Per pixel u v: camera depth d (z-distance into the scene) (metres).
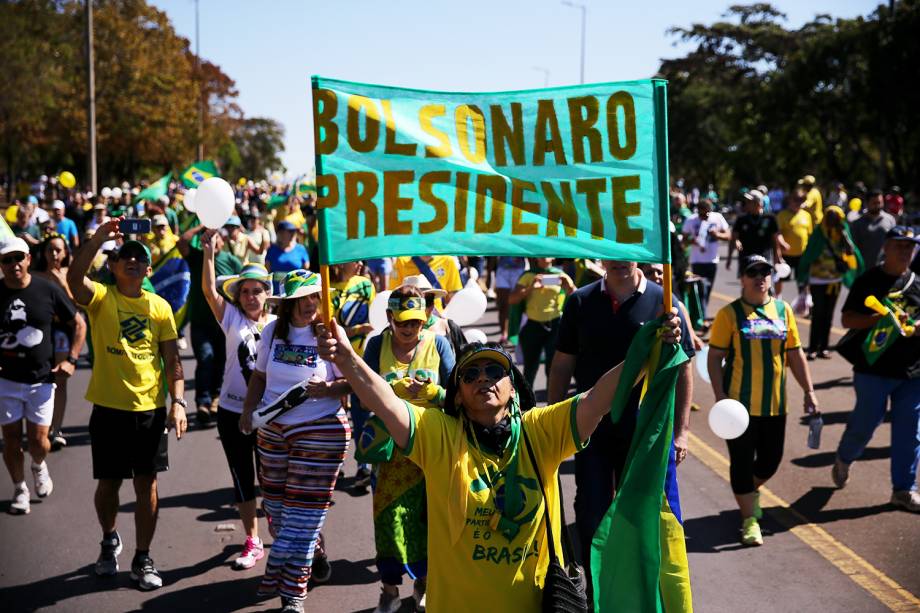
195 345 9.25
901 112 35.66
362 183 3.39
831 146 43.03
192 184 13.95
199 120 63.16
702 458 7.98
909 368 6.54
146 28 56.00
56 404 8.30
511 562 3.12
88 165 28.50
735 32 55.12
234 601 5.24
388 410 3.14
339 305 7.53
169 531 6.38
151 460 5.43
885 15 36.53
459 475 3.12
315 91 3.37
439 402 4.77
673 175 69.31
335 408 5.04
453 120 3.46
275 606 5.18
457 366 3.19
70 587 5.42
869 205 12.36
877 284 6.62
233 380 5.70
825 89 41.16
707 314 16.06
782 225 14.60
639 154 3.41
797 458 7.85
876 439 8.46
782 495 6.94
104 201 19.81
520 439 3.20
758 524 6.27
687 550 5.91
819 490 7.04
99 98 51.34
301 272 5.11
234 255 10.23
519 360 10.10
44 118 49.78
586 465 4.74
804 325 14.74
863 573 5.50
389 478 4.84
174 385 5.59
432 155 3.43
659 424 3.31
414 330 5.23
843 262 11.62
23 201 14.77
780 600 5.14
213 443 8.58
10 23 44.62
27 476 7.59
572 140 3.44
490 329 14.46
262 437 5.20
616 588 3.32
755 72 54.94
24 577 5.56
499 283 12.76
